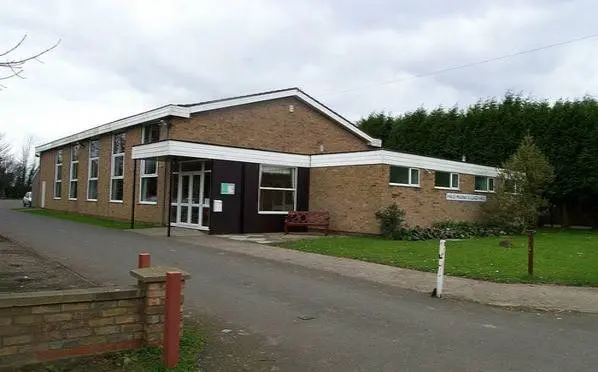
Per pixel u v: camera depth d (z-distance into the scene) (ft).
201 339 20.65
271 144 81.05
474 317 26.76
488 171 82.07
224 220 65.26
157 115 73.20
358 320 25.00
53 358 16.55
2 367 15.66
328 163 71.36
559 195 88.84
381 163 64.18
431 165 71.41
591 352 21.08
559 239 66.54
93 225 73.61
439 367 18.60
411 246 52.90
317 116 87.71
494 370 18.47
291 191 73.15
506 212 75.72
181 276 17.75
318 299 29.25
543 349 21.31
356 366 18.48
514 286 34.91
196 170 69.77
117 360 17.24
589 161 85.51
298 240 58.03
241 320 24.06
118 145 90.99
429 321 25.40
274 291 30.78
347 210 68.08
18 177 256.11
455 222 73.82
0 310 15.67
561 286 35.35
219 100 74.43
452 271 39.19
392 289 33.22
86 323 17.20
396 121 110.32
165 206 75.51
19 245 45.78
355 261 43.80
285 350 20.04
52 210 119.96
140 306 18.25
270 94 80.18
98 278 31.48
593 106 88.12
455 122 99.19
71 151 114.42
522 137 90.58
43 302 16.33
